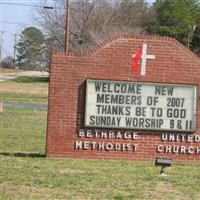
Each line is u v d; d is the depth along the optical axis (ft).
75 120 62.13
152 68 62.39
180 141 62.69
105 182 47.03
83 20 232.94
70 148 62.39
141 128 62.18
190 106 62.44
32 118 122.93
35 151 70.95
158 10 307.37
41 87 257.34
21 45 483.10
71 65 61.87
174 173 53.98
